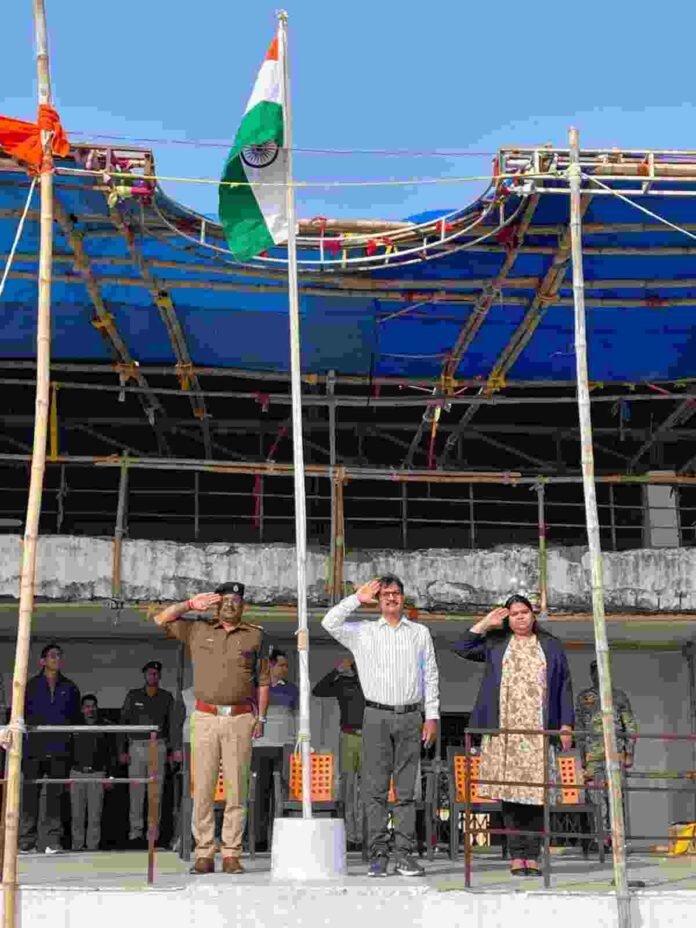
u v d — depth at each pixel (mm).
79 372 16750
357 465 19125
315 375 16312
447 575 15211
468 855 8977
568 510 20234
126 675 17359
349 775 12969
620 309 14258
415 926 8789
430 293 13617
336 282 13328
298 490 10289
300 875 9211
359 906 8789
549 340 15258
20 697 9234
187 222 11992
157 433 18297
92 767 13516
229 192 11172
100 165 11125
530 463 19734
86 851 13164
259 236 11062
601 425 18844
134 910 8805
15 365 15734
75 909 8844
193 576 15039
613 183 11273
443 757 17172
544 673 9977
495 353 15664
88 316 14625
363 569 15148
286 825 9352
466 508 20141
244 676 9820
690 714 17172
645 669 17562
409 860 9477
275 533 19891
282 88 11008
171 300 13961
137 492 17484
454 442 18297
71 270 13336
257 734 9938
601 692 9180
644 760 17422
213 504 19953
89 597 14883
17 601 14773
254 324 14758
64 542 14984
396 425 18406
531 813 9875
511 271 13305
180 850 11695
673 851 12227
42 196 10062
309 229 12188
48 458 15039
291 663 17203
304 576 10094
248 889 8812
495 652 10109
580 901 8727
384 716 9492
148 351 15664
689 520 20062
